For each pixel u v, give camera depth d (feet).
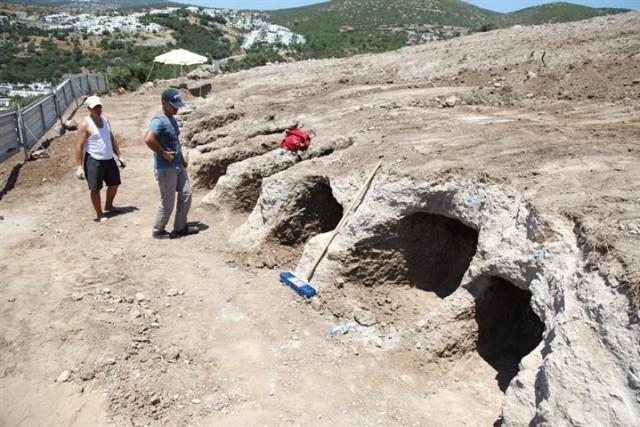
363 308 22.49
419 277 24.13
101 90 92.27
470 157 23.06
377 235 22.89
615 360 12.37
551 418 12.60
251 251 27.43
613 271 13.60
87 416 16.47
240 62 144.77
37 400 16.90
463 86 44.09
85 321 20.40
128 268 25.52
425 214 23.20
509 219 18.74
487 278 18.95
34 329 19.90
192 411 17.01
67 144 47.44
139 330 20.47
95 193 31.14
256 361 19.38
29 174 39.68
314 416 16.75
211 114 48.19
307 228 28.27
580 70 39.58
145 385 17.74
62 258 26.21
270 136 37.01
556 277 15.43
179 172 28.53
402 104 38.04
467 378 18.60
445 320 19.29
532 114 32.17
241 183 31.99
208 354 19.65
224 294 23.67
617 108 30.96
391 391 17.89
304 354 19.83
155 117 26.91
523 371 14.64
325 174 26.61
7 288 22.65
